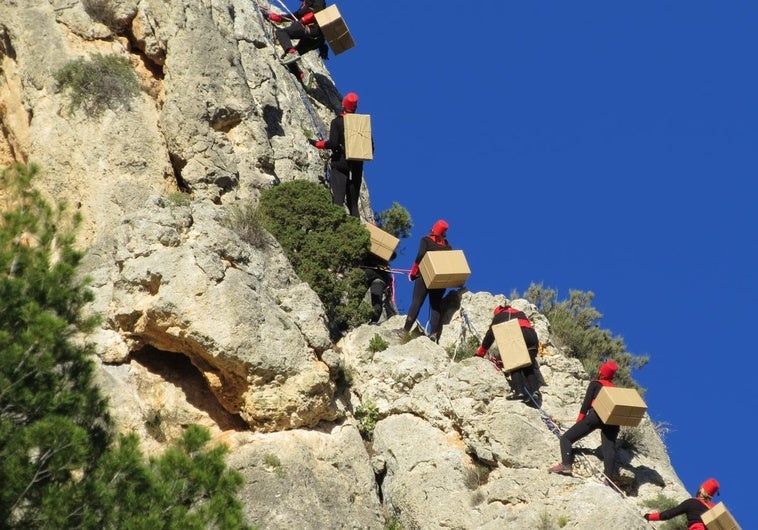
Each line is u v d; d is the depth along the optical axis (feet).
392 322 203.41
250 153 215.72
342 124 219.61
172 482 138.72
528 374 186.80
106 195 196.95
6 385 133.39
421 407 184.85
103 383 174.70
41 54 207.82
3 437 131.85
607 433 176.96
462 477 176.35
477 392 182.50
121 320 177.99
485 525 169.17
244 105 217.77
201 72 214.07
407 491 177.27
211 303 175.73
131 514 134.21
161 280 176.96
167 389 179.32
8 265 141.28
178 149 206.39
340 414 183.93
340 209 207.82
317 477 173.78
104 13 213.66
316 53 271.69
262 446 174.19
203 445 144.66
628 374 234.38
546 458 175.73
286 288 190.49
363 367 192.34
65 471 134.31
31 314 136.87
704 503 170.81
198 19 219.82
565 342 233.35
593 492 169.48
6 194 157.89
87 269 186.29
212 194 205.26
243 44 234.17
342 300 203.31
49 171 200.75
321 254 200.44
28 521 131.13
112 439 144.15
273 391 176.86
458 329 200.44
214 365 176.86
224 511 138.41
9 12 212.23
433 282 199.11
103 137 201.87
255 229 194.29
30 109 205.77
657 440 192.03
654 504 176.45
